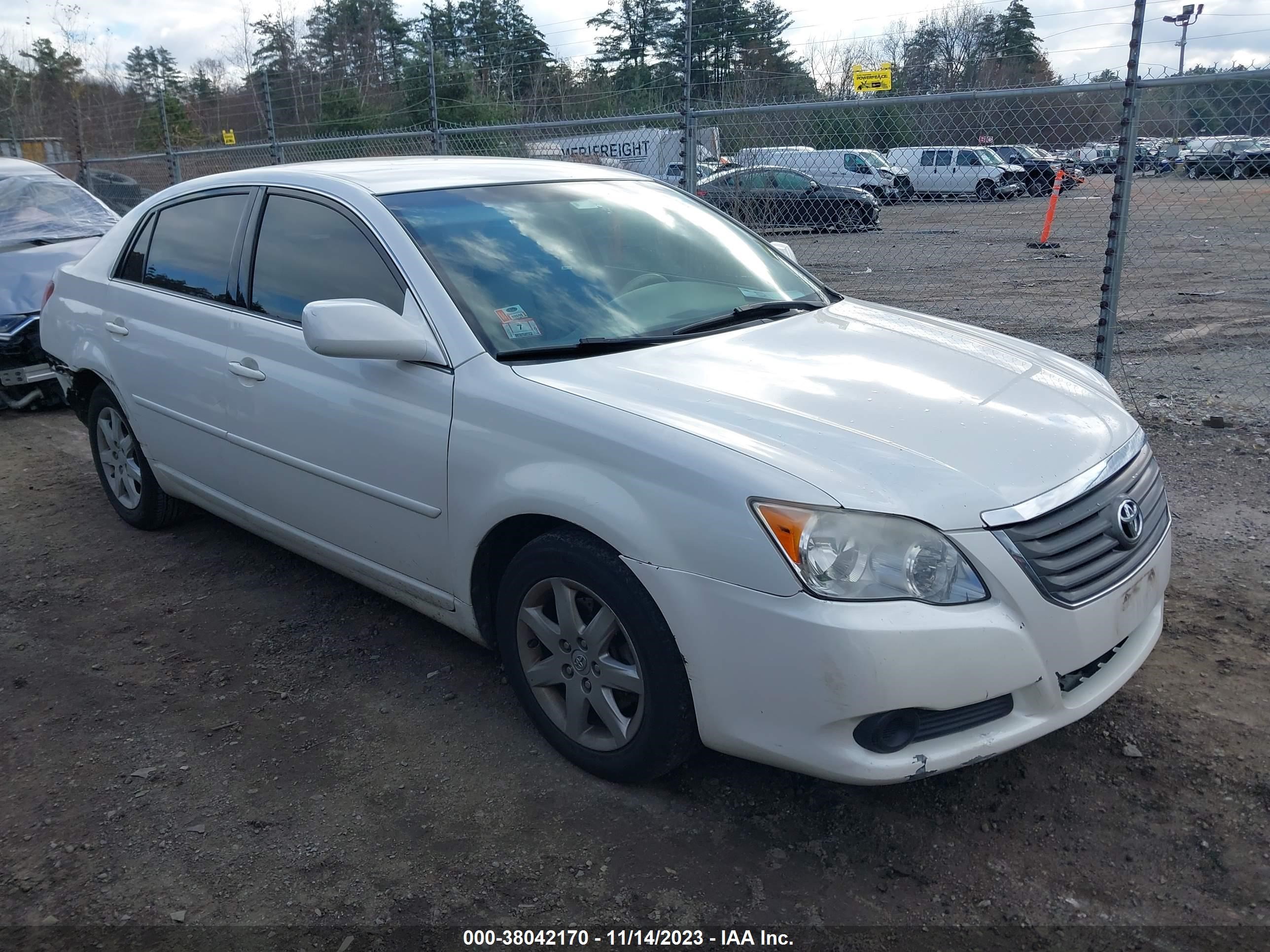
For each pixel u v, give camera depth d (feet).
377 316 9.83
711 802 9.29
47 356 16.81
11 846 9.00
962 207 39.24
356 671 11.88
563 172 13.21
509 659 10.17
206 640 12.75
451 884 8.38
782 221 30.19
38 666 12.23
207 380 12.93
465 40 36.83
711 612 8.07
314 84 44.80
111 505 17.12
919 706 7.70
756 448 8.20
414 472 10.32
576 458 8.88
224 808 9.45
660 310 11.23
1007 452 8.59
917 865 8.45
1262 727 10.03
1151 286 39.78
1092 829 8.80
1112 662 9.12
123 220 15.71
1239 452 18.42
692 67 24.39
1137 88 18.97
